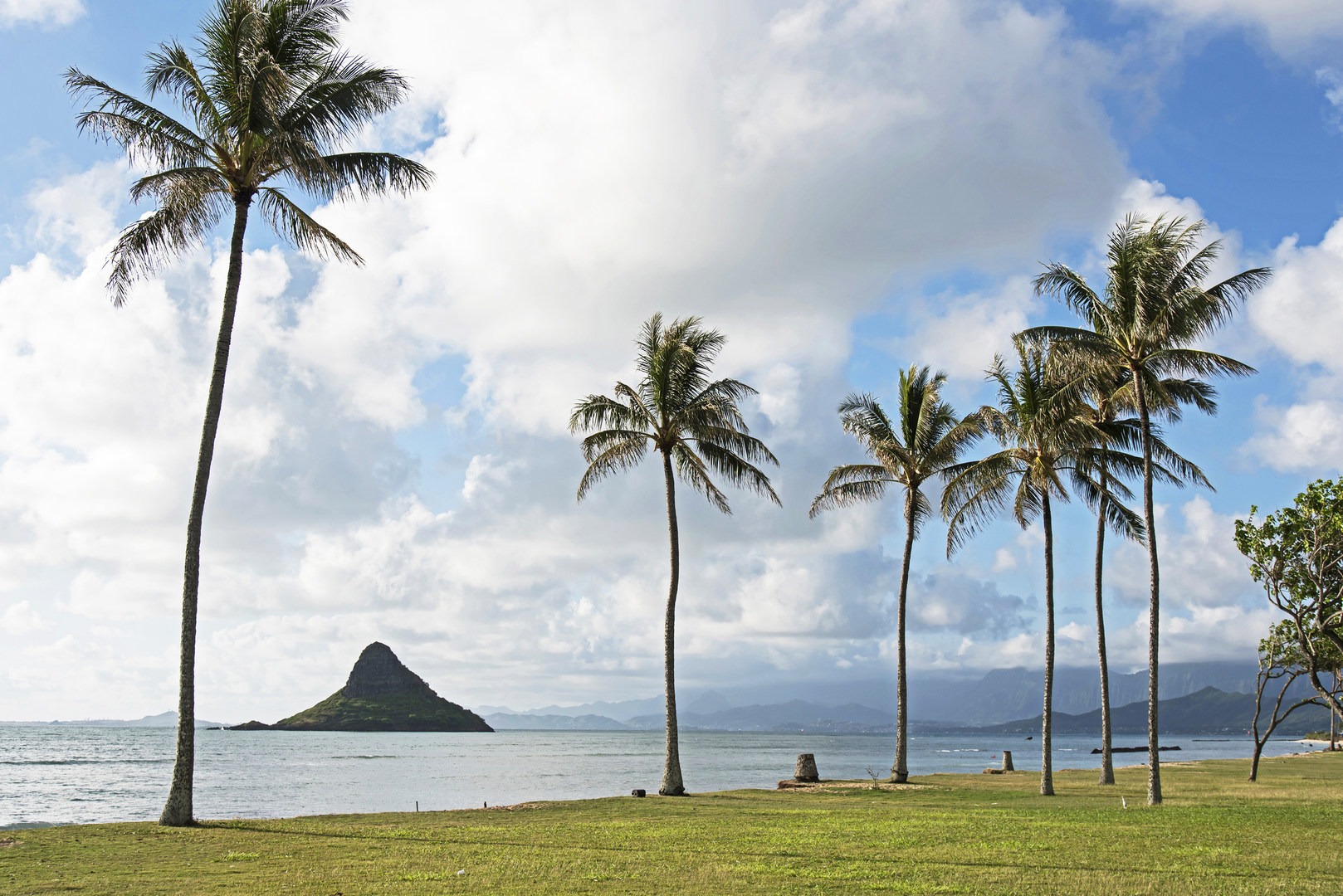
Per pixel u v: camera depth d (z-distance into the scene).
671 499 33.69
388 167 24.28
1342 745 98.38
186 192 21.58
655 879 13.65
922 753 126.75
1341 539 24.30
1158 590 27.70
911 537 38.16
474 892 12.55
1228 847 16.66
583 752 118.62
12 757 88.50
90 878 13.83
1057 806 26.55
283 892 12.61
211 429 22.22
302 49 23.55
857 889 12.75
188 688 21.45
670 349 33.09
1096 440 35.06
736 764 84.56
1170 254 27.77
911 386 38.16
